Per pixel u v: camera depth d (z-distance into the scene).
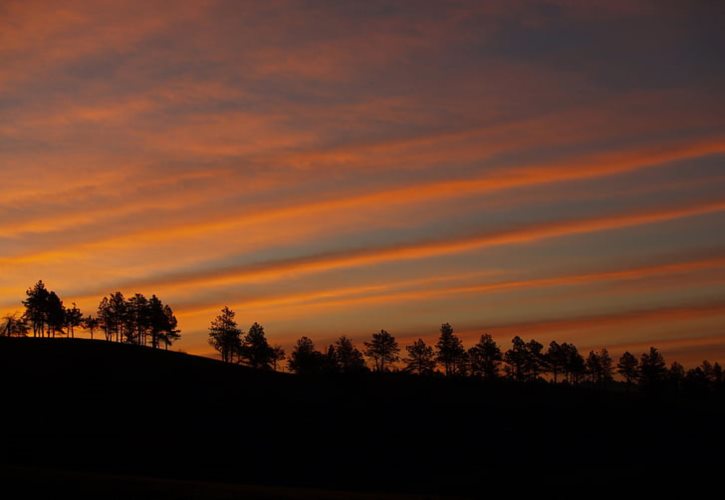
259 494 32.22
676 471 58.75
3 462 48.41
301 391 81.56
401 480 56.97
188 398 71.12
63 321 100.12
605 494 51.56
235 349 103.00
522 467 62.44
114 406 65.38
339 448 64.06
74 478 33.41
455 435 72.69
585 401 94.75
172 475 51.22
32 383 68.31
